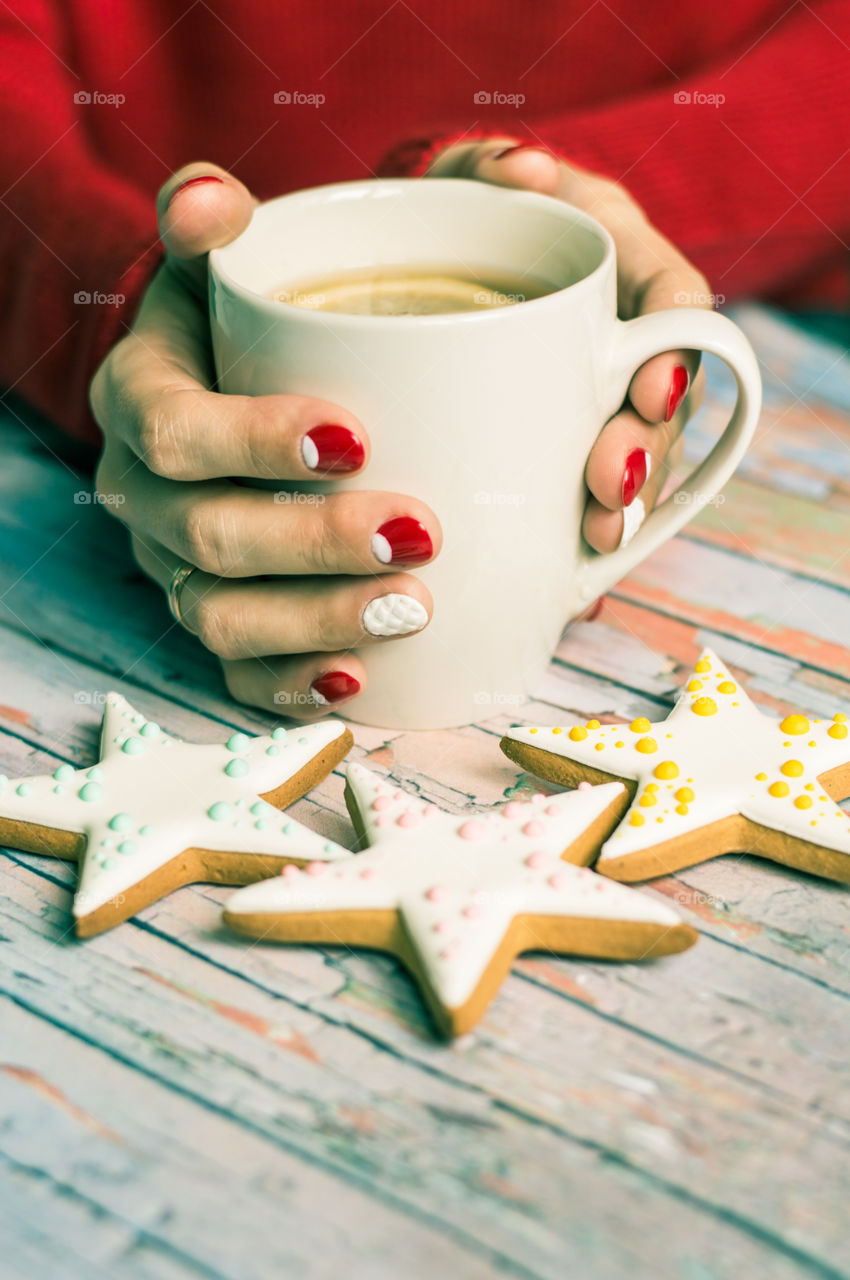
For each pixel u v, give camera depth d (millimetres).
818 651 573
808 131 716
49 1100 458
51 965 485
